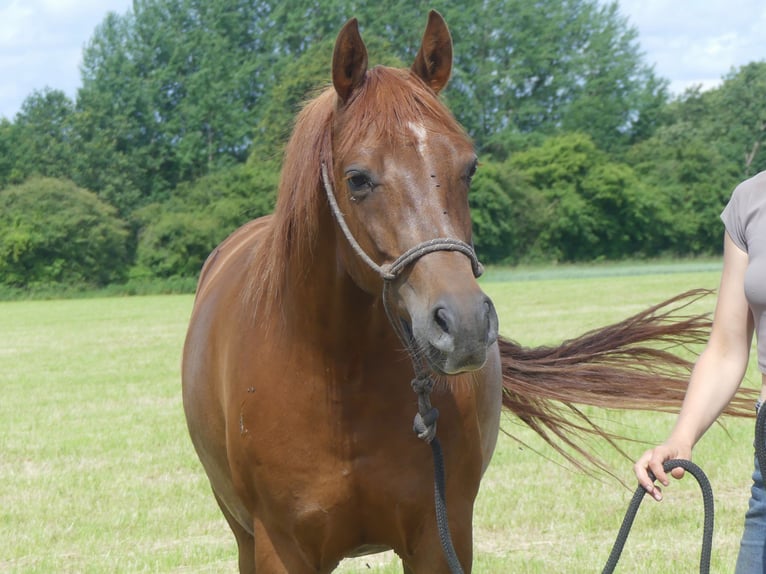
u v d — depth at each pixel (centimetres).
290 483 365
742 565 310
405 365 364
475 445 377
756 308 303
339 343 355
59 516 754
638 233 6372
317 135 345
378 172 315
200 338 455
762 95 7575
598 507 723
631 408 516
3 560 655
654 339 552
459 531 373
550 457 902
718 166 6669
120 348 2238
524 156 6575
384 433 362
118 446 1040
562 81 7750
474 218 5809
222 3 7881
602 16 7894
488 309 297
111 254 6072
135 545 677
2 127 7569
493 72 7662
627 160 6881
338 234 343
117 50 8075
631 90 7850
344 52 332
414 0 7450
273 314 372
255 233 498
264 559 382
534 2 7769
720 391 312
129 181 7381
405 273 311
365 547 389
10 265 5859
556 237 6216
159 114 7869
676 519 684
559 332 2005
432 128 320
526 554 623
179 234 5838
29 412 1298
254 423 369
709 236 6500
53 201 5997
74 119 7569
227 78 7744
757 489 309
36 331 2927
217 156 7712
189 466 934
